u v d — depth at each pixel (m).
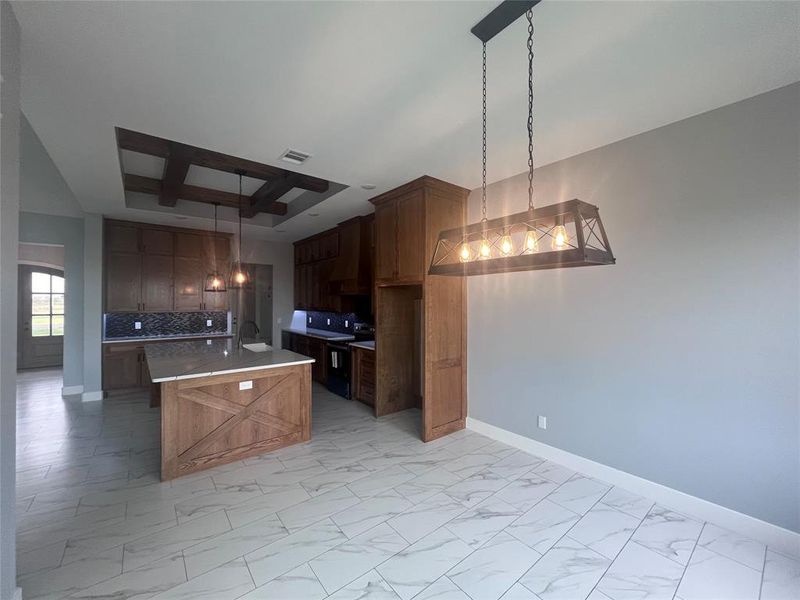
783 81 2.06
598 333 2.92
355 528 2.30
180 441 2.96
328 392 5.64
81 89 2.10
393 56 1.86
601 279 2.90
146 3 1.50
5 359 1.47
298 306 7.23
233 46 1.77
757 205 2.20
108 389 5.24
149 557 2.02
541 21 1.61
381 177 3.60
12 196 1.52
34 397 5.21
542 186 3.29
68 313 5.26
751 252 2.22
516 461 3.24
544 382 3.28
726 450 2.31
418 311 4.81
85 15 1.55
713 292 2.36
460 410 3.95
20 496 2.64
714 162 2.35
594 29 1.66
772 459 2.15
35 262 7.20
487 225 1.91
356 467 3.13
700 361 2.41
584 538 2.22
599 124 2.55
